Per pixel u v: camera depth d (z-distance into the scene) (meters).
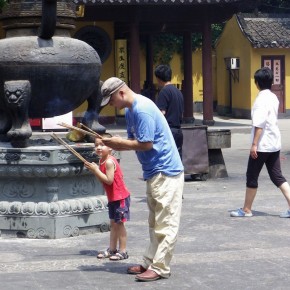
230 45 37.53
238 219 10.93
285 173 16.44
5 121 10.27
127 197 8.52
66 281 7.59
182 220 10.88
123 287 7.38
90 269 8.09
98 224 10.03
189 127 15.23
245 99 36.03
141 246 9.23
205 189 14.16
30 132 9.63
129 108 7.59
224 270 7.99
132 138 7.85
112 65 29.70
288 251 8.87
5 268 8.14
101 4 25.91
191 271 7.95
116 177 8.44
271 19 36.59
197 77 40.19
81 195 9.97
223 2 26.77
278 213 11.40
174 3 26.52
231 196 13.19
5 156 9.57
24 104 9.55
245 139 25.62
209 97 28.91
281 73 35.88
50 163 9.41
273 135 10.90
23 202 9.73
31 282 7.55
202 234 9.90
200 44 39.59
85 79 9.97
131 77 27.75
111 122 30.05
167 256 7.63
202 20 28.55
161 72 12.45
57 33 10.20
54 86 9.77
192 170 15.27
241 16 36.34
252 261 8.38
